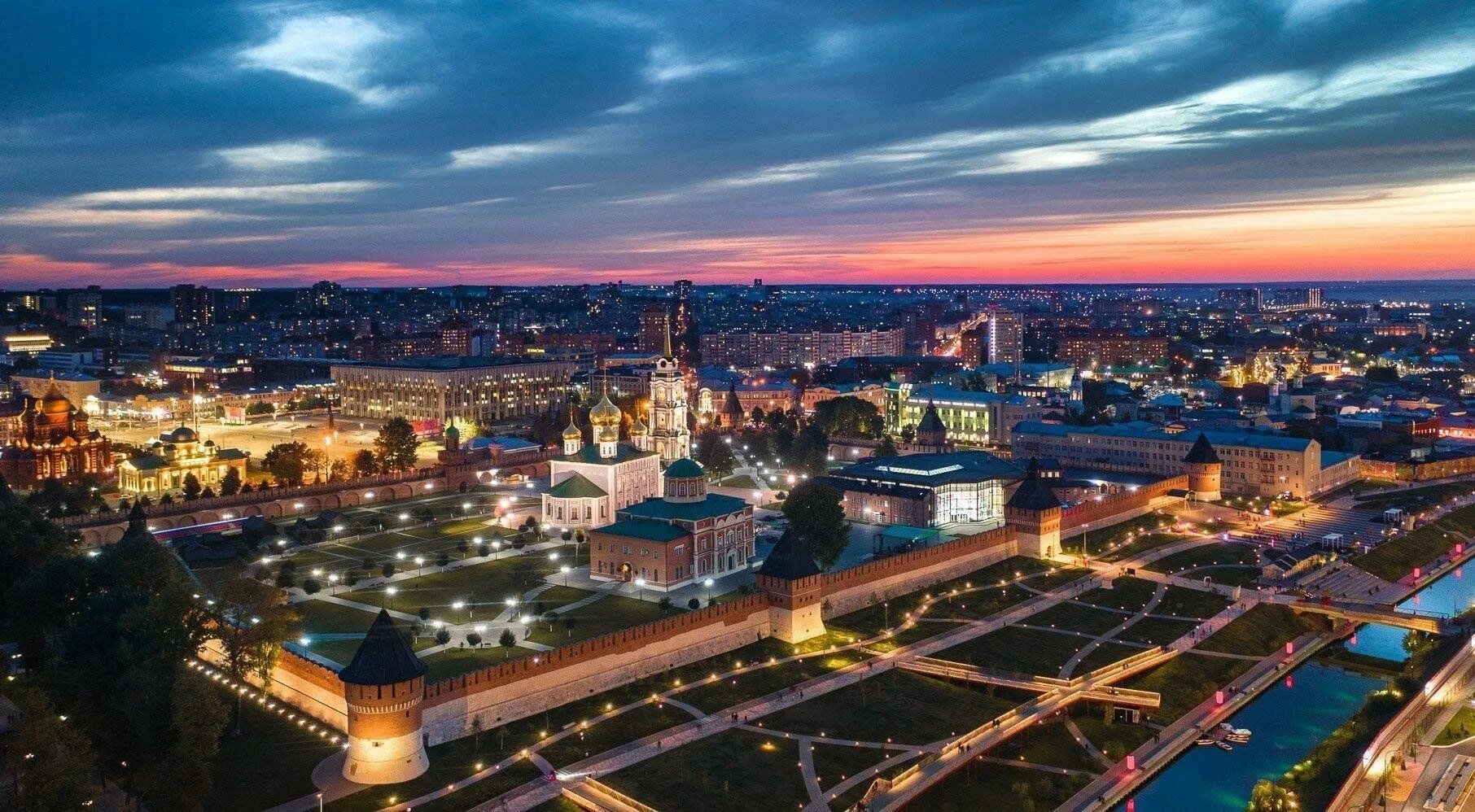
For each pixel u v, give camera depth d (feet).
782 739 517.55
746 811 451.12
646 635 589.73
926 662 619.67
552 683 547.08
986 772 507.71
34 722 386.52
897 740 522.88
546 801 451.94
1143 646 655.35
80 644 478.59
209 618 517.55
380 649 469.98
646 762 488.02
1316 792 485.56
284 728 513.04
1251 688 615.57
